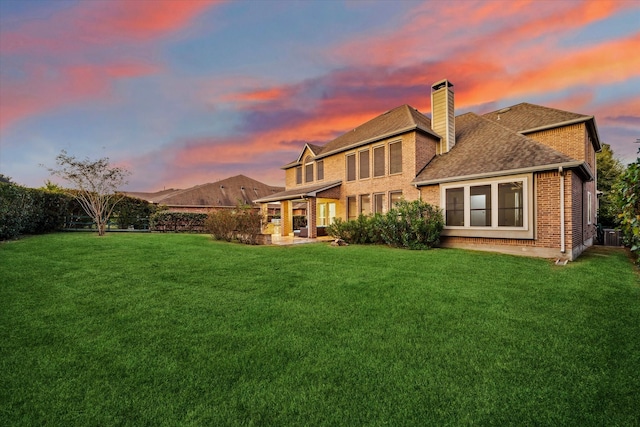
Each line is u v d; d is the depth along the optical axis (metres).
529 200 10.10
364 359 3.12
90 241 12.93
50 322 4.13
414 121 15.11
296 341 3.55
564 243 9.46
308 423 2.18
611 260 9.32
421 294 5.44
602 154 25.95
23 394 2.54
